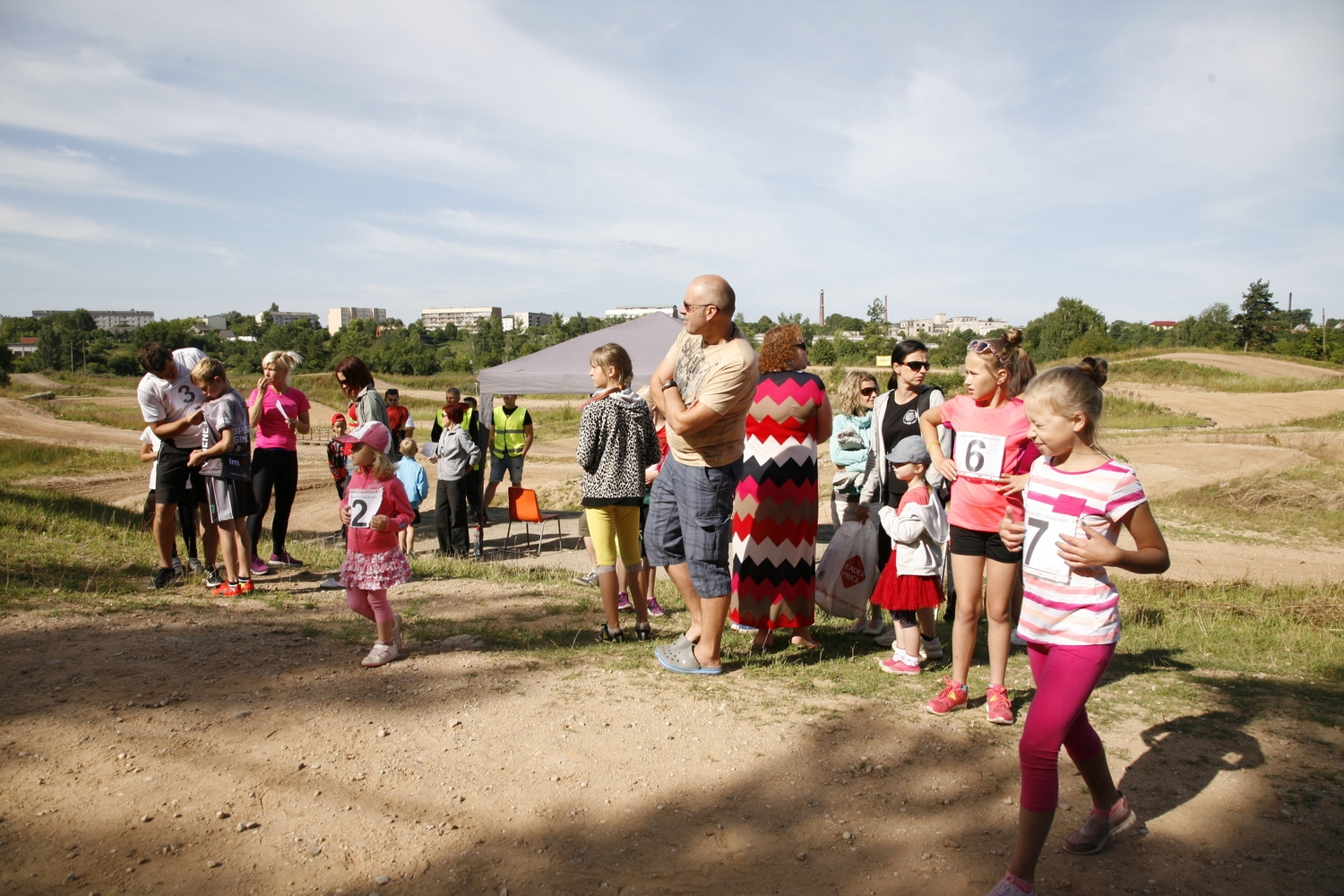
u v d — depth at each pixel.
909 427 5.36
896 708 4.13
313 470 21.80
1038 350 85.19
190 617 5.58
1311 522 13.48
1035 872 2.75
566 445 28.22
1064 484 2.74
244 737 3.67
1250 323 82.00
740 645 5.44
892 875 2.76
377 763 3.50
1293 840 2.91
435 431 11.31
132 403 49.97
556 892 2.69
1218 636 6.22
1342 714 4.08
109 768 3.34
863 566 5.59
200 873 2.75
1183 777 3.38
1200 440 23.59
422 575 8.30
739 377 4.12
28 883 2.65
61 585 6.23
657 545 4.68
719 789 3.32
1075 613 2.66
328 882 2.74
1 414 35.44
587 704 4.16
